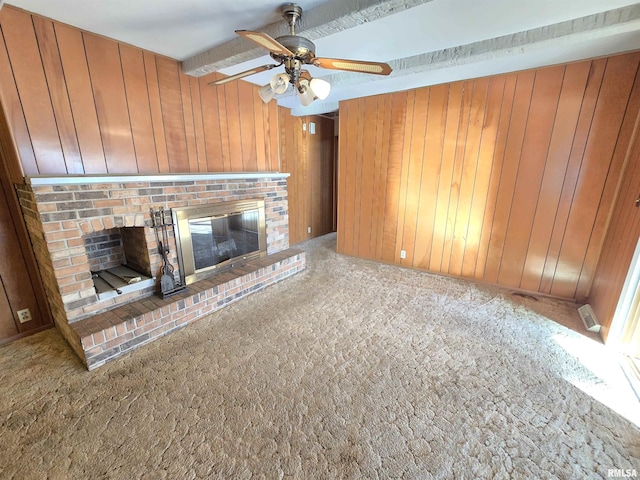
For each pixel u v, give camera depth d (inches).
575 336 98.5
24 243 95.7
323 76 127.5
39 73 75.8
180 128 108.5
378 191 165.0
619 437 62.2
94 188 85.4
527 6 71.5
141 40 89.5
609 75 101.7
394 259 167.6
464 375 80.4
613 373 81.0
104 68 87.3
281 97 149.1
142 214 97.4
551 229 121.5
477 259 141.3
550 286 125.9
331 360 86.4
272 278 139.2
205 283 115.9
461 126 133.2
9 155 79.2
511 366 83.9
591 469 55.7
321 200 235.9
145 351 89.7
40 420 65.7
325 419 66.5
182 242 110.2
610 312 93.0
